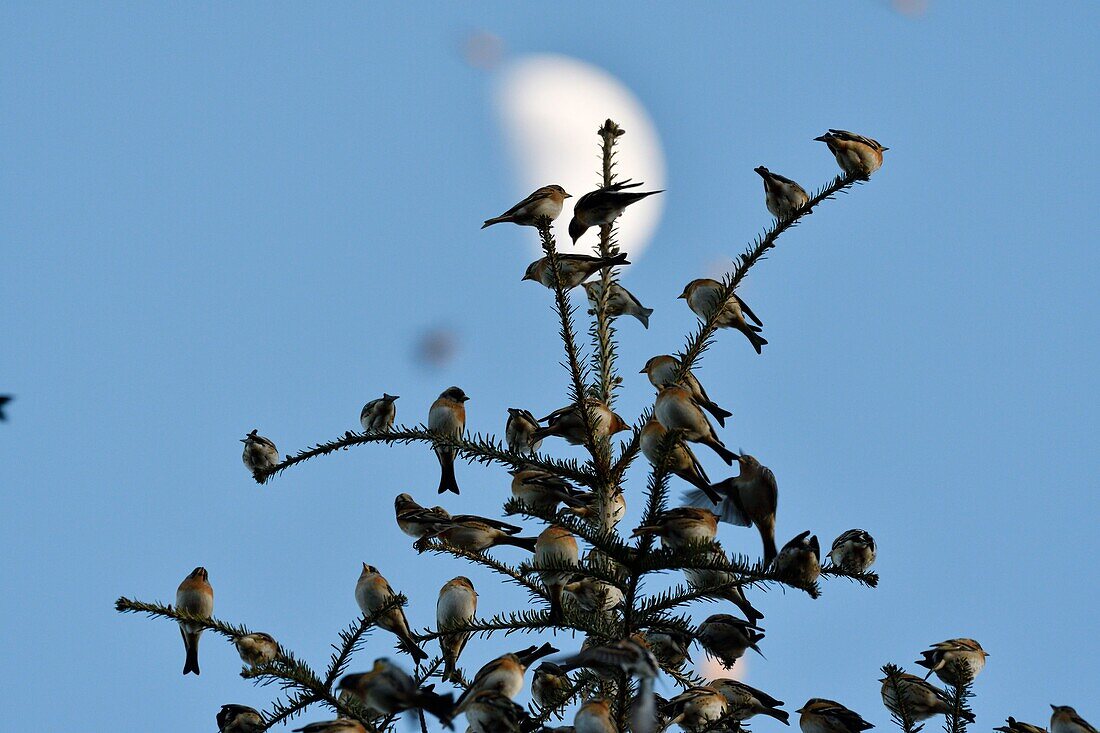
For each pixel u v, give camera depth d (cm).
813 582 1061
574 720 1099
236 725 1286
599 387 1405
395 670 1055
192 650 1474
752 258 1302
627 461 1252
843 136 1443
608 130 1534
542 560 1229
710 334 1320
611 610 1240
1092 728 1343
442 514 1409
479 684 1119
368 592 1418
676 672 1250
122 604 1244
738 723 1212
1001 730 1292
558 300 1292
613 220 1485
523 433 1437
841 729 1377
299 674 1146
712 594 1096
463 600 1384
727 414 1297
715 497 1216
